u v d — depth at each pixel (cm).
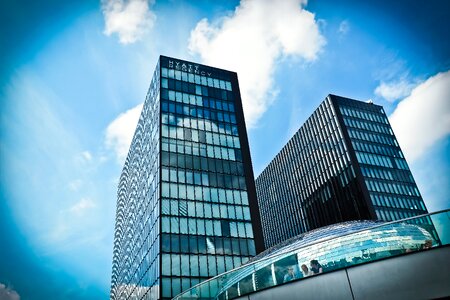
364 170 8531
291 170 11288
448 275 938
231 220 5434
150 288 5009
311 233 2359
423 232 1037
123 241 8800
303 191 10494
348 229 2278
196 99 6519
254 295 1251
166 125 5959
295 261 1211
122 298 7850
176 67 6750
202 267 4831
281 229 11431
